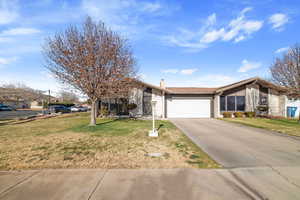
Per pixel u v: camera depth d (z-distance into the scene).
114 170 3.86
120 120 14.05
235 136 7.89
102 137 7.37
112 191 3.02
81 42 9.27
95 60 9.19
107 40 9.54
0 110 32.66
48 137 7.34
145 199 2.79
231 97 16.97
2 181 3.37
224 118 15.81
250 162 4.48
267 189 3.14
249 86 16.92
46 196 2.87
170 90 18.30
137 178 3.49
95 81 9.39
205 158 4.72
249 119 14.95
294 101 16.27
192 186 3.20
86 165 4.17
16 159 4.56
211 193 2.98
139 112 17.28
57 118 16.16
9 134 8.04
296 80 12.79
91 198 2.81
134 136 7.61
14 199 2.79
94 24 9.69
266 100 16.98
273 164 4.34
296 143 6.59
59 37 9.28
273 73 15.09
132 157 4.76
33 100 41.56
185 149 5.59
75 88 9.73
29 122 13.06
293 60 13.39
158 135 7.87
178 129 9.72
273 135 8.14
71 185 3.21
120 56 9.98
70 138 7.15
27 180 3.40
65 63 9.02
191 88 20.08
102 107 16.77
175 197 2.85
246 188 3.16
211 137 7.66
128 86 10.70
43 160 4.50
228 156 4.98
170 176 3.59
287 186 3.25
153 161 4.46
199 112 18.00
